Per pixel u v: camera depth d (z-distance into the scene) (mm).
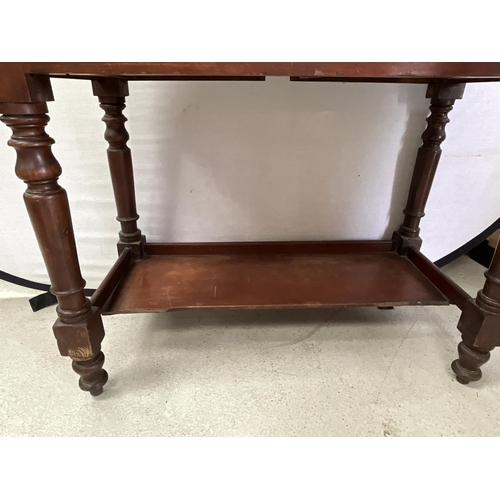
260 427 663
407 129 979
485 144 1016
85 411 691
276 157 987
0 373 780
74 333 627
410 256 1022
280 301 805
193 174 992
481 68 513
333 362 824
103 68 488
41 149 512
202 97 911
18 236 1010
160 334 914
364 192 1046
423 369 808
